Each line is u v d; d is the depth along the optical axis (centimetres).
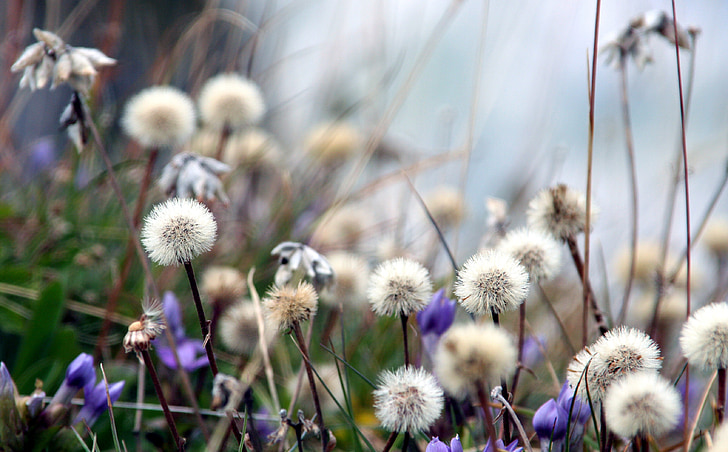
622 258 92
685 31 77
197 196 76
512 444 67
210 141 102
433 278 95
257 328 75
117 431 74
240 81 85
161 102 79
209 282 77
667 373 80
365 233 102
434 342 72
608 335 65
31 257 85
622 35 77
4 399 68
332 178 112
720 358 65
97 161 104
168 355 75
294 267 72
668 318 84
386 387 65
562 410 67
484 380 60
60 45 74
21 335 79
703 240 96
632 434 62
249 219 104
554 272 70
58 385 75
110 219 92
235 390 67
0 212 87
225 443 70
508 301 65
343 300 77
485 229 112
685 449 66
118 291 80
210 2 108
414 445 72
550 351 89
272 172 110
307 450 72
